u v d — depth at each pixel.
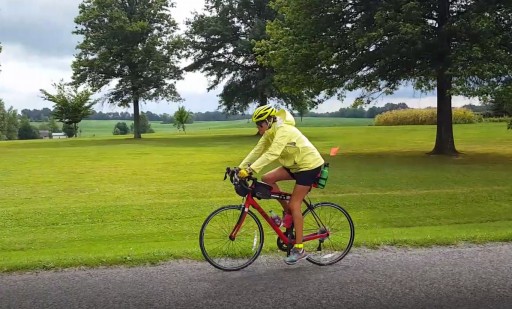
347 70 20.80
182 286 4.92
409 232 7.93
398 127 48.19
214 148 28.98
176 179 15.49
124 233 8.61
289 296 4.63
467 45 18.16
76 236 8.41
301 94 42.47
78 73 45.91
